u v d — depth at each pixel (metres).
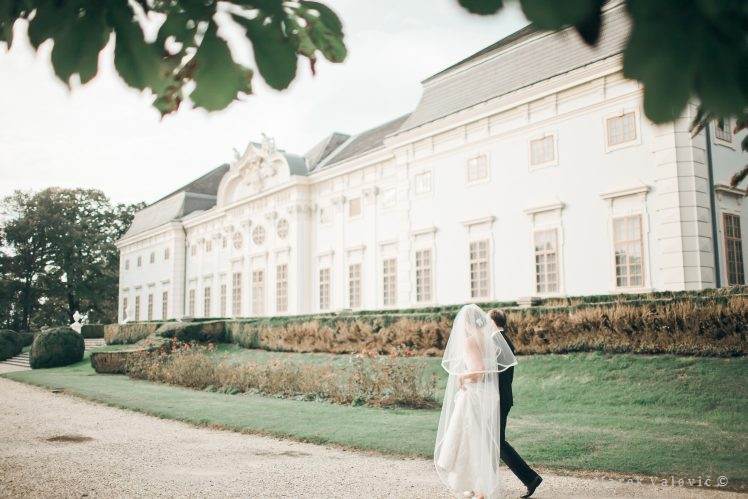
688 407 10.86
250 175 38.09
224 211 41.09
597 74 18.09
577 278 18.72
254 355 25.52
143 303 52.91
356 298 29.38
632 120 17.48
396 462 8.25
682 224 16.38
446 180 23.50
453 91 24.28
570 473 7.37
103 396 16.98
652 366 12.81
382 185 28.11
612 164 17.94
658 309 13.28
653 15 1.06
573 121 19.05
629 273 17.47
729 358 12.22
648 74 1.08
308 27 1.60
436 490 6.73
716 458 7.70
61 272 60.75
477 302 21.36
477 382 6.10
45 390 20.02
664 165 16.73
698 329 12.70
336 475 7.53
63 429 11.73
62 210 60.66
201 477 7.55
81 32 1.54
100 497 6.65
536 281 19.88
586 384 12.93
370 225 28.66
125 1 1.54
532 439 9.12
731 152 18.09
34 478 7.59
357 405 13.52
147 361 22.45
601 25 1.14
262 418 12.12
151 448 9.62
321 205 32.50
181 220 47.28
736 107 1.05
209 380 18.53
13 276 59.09
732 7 1.02
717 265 16.78
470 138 22.58
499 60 22.61
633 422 10.17
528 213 20.20
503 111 21.11
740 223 18.06
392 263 27.20
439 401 13.55
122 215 68.56
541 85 19.66
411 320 18.88
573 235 18.89
